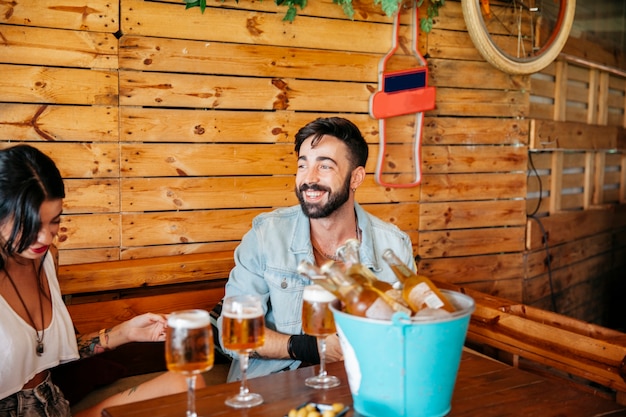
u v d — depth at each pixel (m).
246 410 1.49
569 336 2.48
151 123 2.82
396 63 3.37
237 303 1.51
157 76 2.81
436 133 3.55
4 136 2.55
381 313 1.42
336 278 1.47
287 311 2.23
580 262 4.66
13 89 2.55
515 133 3.79
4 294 1.88
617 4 5.15
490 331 2.75
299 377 1.72
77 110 2.68
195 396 1.58
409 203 3.49
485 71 3.65
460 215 3.66
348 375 1.48
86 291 2.61
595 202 4.93
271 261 2.24
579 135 4.39
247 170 3.04
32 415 1.92
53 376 2.27
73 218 2.71
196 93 2.90
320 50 3.16
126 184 2.80
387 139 3.40
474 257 3.73
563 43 3.71
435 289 1.53
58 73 2.62
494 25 3.68
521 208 3.86
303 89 3.13
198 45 2.88
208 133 2.94
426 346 1.36
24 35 2.55
